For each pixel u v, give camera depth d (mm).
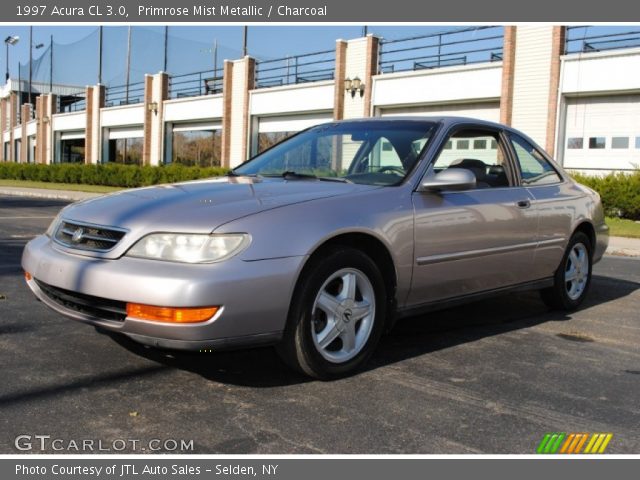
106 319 3277
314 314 3453
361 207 3670
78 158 46562
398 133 4461
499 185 4727
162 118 36312
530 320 5211
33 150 54938
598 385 3664
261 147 31203
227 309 3082
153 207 3434
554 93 20375
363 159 4379
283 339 3379
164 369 3697
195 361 3848
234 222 3221
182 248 3146
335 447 2789
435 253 4020
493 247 4434
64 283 3354
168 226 3221
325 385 3520
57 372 3611
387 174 4145
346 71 26391
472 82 22453
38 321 4691
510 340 4574
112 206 3594
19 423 2939
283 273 3225
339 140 4621
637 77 18641
